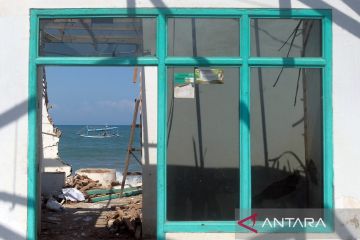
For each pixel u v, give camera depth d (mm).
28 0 5699
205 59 5734
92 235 8289
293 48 5785
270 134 5785
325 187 5688
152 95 7602
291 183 5777
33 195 5629
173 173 5793
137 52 5789
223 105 5801
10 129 5633
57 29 5824
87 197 12539
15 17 5680
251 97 5777
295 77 5797
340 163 5660
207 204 5773
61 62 5734
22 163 5625
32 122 5645
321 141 5777
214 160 5793
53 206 10562
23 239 5602
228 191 5770
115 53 5789
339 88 5688
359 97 5684
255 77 5785
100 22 5848
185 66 5785
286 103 5801
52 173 12242
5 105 5637
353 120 5676
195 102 5812
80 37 5836
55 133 17656
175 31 5789
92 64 5750
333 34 5707
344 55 5699
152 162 7633
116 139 79500
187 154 5797
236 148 5785
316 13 5711
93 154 54125
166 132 5785
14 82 5645
